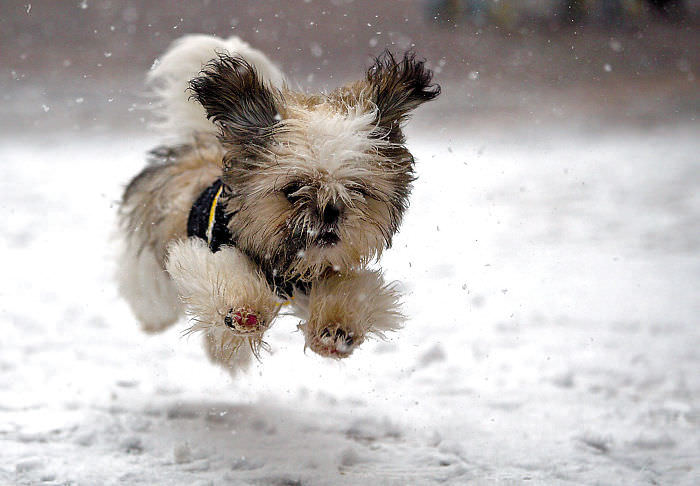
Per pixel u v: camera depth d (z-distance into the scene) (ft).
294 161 22.65
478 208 71.05
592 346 38.29
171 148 32.73
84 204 71.72
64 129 113.09
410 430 28.22
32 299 44.80
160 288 30.27
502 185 81.20
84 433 26.30
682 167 89.76
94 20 167.63
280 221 23.07
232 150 24.47
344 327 23.56
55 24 164.76
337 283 24.68
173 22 162.09
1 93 131.03
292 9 165.58
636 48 152.97
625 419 29.25
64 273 50.70
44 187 79.10
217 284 23.66
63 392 30.68
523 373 34.58
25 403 29.14
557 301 45.83
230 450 25.75
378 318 25.41
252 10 165.37
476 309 44.34
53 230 62.49
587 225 65.05
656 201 73.72
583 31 153.07
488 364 35.78
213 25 158.10
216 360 30.83
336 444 26.68
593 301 45.88
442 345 38.47
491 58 142.00
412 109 25.88
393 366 35.55
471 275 50.98
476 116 118.32
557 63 143.74
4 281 48.52
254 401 31.04
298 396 31.68
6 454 24.35
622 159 94.99
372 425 28.40
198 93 24.68
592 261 54.80
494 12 150.61
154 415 29.01
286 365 35.53
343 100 24.91
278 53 141.59
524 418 29.32
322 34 152.46
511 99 126.31
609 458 25.58
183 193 29.43
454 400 31.32
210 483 22.76
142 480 22.97
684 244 58.95
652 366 35.35
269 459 25.05
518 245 58.85
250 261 24.61
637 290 48.21
